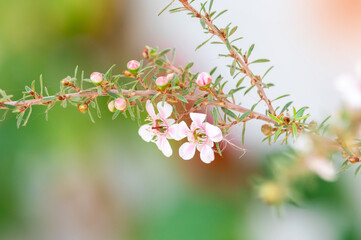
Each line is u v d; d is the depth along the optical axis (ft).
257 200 1.59
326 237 1.53
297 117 0.89
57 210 1.74
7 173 1.70
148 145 1.74
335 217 1.53
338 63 1.74
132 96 0.88
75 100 0.88
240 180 1.61
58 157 1.73
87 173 1.74
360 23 1.73
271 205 1.03
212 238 1.56
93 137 1.74
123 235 1.67
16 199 1.72
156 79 0.87
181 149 0.88
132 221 1.67
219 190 1.62
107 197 1.72
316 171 0.99
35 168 1.72
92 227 1.71
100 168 1.73
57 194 1.74
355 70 0.93
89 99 0.88
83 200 1.73
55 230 1.74
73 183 1.73
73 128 1.73
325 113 0.93
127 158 1.74
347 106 0.91
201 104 0.89
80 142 1.73
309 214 1.54
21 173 1.72
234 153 1.59
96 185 1.73
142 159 1.73
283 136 0.95
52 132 1.72
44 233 1.73
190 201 1.63
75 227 1.73
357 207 1.51
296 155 1.00
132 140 1.74
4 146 1.69
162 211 1.65
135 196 1.71
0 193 1.70
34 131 1.71
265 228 1.56
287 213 1.56
